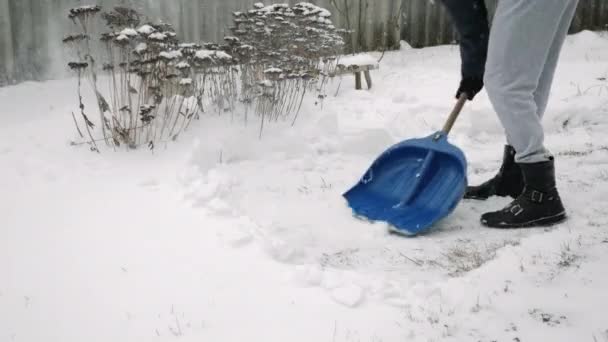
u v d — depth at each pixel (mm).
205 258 2955
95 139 4664
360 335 2264
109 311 2541
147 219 3436
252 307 2512
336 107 5859
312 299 2553
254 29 5617
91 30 6801
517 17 3008
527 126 3201
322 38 6301
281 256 2979
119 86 6078
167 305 2559
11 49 6496
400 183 3820
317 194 4090
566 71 7020
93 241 3188
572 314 2234
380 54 8602
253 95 5359
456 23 3521
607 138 5004
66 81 6531
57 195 3814
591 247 2752
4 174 4145
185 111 5070
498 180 3883
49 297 2670
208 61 4648
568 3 3107
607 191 3621
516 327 2203
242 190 4086
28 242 3195
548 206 3314
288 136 4895
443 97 6184
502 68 3119
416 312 2400
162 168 4250
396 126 5395
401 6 8828
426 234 3430
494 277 2566
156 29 4891
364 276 2725
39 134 4785
